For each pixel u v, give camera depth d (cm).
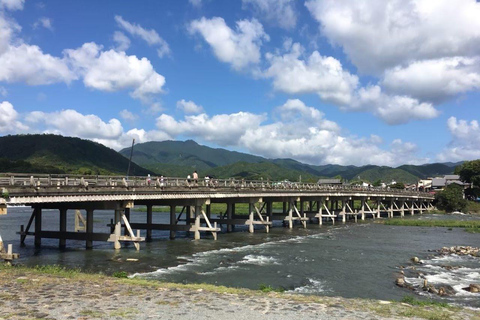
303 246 4456
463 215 10381
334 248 4375
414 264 3616
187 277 2748
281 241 4809
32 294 1652
